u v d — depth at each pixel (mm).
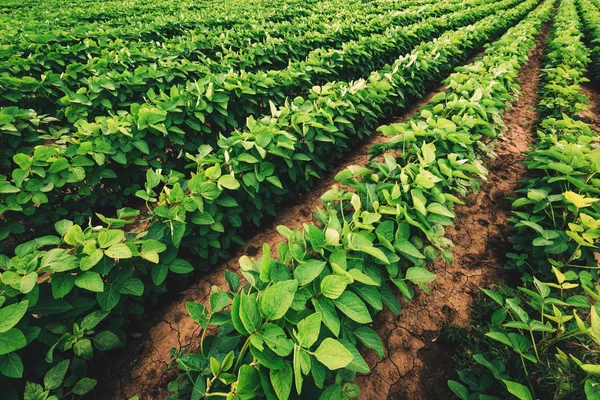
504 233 3637
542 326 1865
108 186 3707
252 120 3365
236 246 3590
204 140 4539
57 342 1817
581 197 2402
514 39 8211
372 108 4988
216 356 1632
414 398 2287
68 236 1953
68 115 4418
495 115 4137
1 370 1534
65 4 13805
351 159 5180
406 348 2557
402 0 15648
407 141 3113
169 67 5367
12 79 4531
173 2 14352
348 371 1866
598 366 1458
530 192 2932
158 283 2273
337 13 11336
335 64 6012
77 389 1841
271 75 5141
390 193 2479
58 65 6117
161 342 2627
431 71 6992
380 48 7492
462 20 11812
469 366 2266
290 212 4113
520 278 3053
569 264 2736
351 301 1624
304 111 3785
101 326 2289
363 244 1846
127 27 8359
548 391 1869
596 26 10336
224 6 13211
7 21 9133
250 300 1438
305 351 1352
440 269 3209
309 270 1629
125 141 3422
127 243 2119
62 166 2963
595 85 8094
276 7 13109
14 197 2783
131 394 2305
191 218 2562
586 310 2523
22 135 3852
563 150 3361
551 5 20438
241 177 3156
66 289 1836
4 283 1684
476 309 2811
